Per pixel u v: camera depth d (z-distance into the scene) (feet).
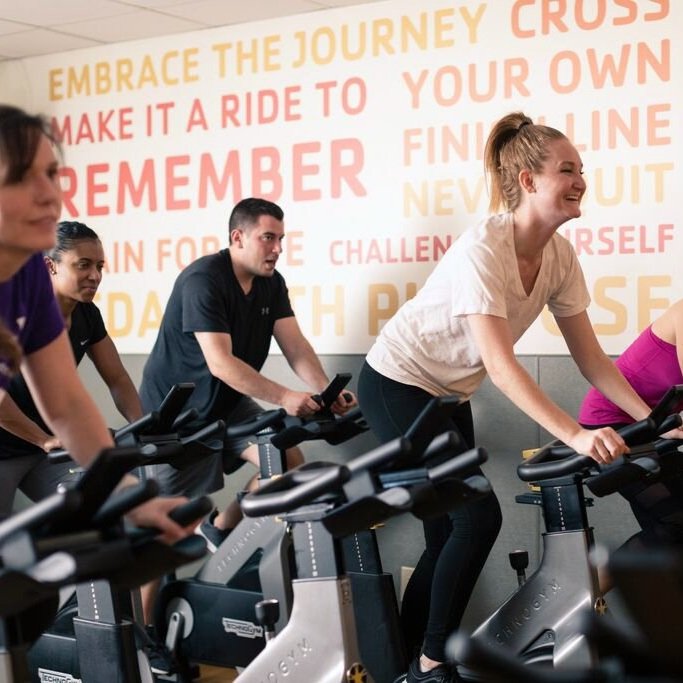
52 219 5.59
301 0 13.92
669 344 10.68
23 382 12.02
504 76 13.33
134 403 13.24
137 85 15.83
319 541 7.70
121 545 5.16
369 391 10.72
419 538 13.92
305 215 14.58
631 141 12.74
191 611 11.98
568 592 9.11
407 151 13.91
